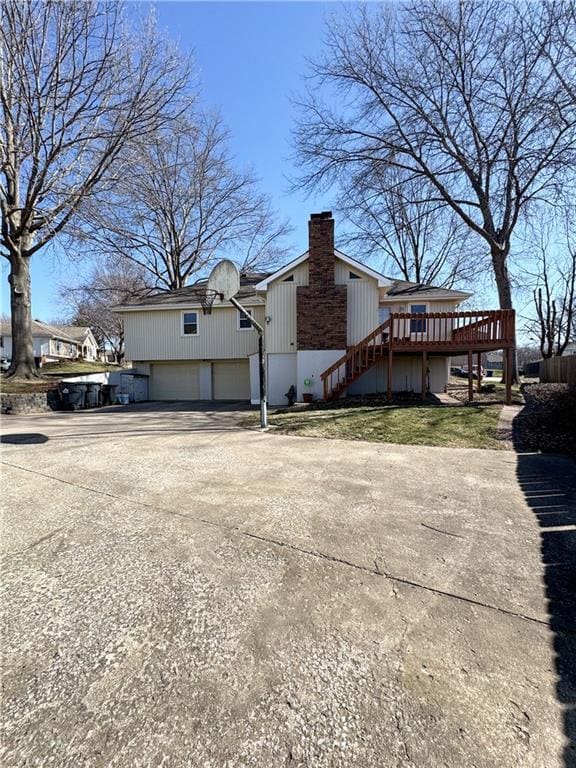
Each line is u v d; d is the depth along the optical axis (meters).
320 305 12.66
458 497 3.87
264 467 5.04
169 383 17.98
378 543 2.86
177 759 1.30
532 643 1.83
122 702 1.52
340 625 1.96
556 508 3.56
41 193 12.35
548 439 6.50
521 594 2.23
